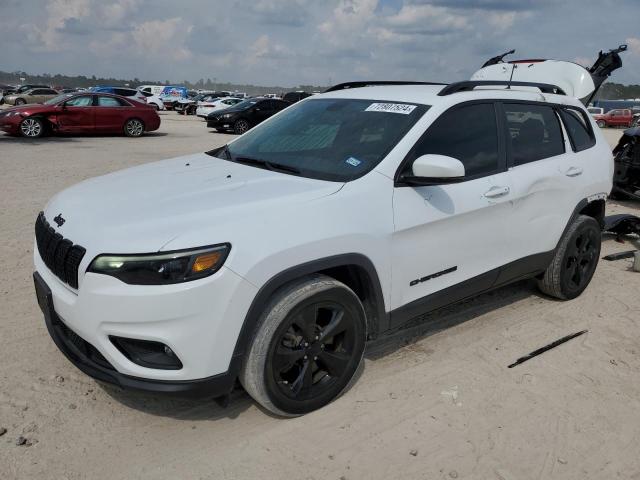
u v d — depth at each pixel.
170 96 42.59
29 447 2.78
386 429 3.07
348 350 3.23
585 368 3.82
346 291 3.09
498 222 3.93
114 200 3.08
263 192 3.08
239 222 2.75
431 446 2.96
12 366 3.46
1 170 9.97
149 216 2.80
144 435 2.94
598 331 4.39
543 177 4.25
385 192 3.26
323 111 4.07
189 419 3.09
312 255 2.89
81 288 2.67
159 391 2.66
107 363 2.77
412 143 3.44
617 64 6.92
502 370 3.73
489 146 3.95
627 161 8.86
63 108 16.86
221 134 20.72
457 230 3.65
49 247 2.99
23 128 16.30
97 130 17.55
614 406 3.40
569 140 4.70
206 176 3.46
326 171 3.39
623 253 6.38
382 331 3.42
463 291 3.85
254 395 2.94
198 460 2.78
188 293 2.56
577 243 4.80
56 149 13.62
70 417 3.03
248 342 2.79
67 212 3.04
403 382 3.53
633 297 5.14
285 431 3.02
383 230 3.20
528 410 3.31
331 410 3.21
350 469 2.76
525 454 2.94
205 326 2.62
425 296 3.58
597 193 4.88
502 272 4.12
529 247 4.30
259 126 4.41
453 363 3.79
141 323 2.58
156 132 20.36
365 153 3.45
